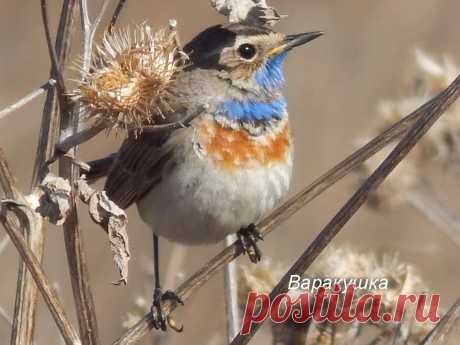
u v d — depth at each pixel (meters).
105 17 19.44
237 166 10.67
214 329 16.64
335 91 22.05
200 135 10.66
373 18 22.98
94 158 19.72
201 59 10.89
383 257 10.73
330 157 21.22
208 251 18.48
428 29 22.86
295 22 22.98
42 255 8.07
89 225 18.77
